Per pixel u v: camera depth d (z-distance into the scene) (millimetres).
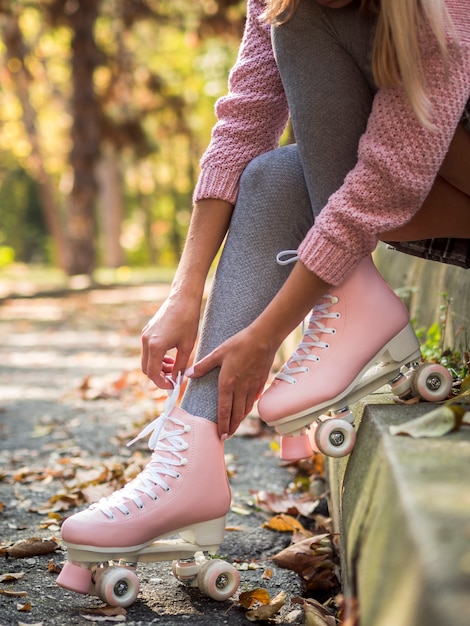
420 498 829
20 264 29078
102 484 2279
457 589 661
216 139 1488
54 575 1545
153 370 1388
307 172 1347
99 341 6129
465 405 1250
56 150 20297
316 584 1562
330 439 1312
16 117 19156
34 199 29000
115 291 11484
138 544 1317
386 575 823
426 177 1241
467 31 1241
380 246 3494
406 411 1262
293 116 1351
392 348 1372
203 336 1391
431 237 1421
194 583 1452
